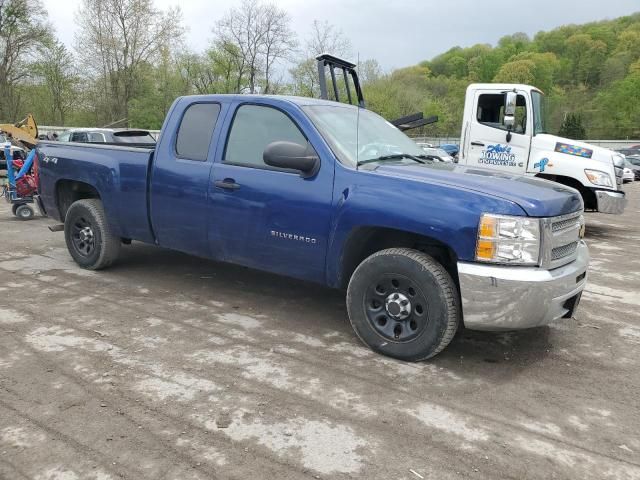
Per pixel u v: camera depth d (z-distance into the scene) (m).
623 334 4.54
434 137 51.38
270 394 3.30
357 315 3.97
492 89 9.59
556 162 9.25
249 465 2.60
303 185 4.11
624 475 2.62
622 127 75.00
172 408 3.10
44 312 4.63
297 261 4.23
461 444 2.83
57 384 3.35
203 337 4.18
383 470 2.59
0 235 8.17
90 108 42.47
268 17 39.25
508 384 3.53
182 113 5.01
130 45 40.50
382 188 3.78
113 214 5.49
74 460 2.61
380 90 49.00
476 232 3.43
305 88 38.50
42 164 6.20
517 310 3.40
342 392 3.35
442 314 3.60
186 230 4.87
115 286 5.45
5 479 2.46
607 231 10.41
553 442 2.88
